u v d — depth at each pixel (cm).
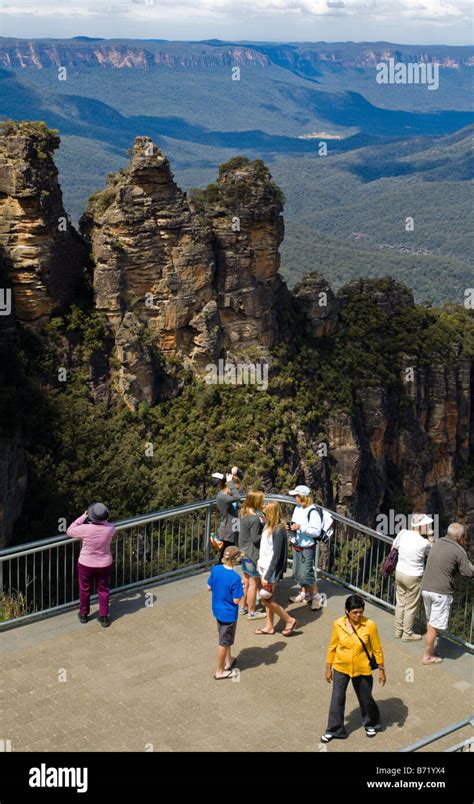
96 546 2234
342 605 2427
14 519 5572
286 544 2236
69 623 2283
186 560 2636
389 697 2041
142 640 2222
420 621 2394
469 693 2067
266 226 8188
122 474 6556
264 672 2112
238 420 7812
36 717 1922
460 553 2130
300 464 7962
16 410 5922
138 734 1880
